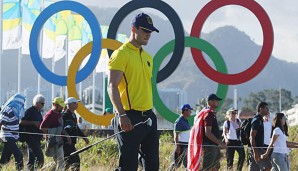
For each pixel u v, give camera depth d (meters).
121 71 9.81
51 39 39.50
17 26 35.41
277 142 15.98
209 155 15.93
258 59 22.62
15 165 16.61
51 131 16.06
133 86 9.91
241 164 19.88
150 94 10.09
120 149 9.86
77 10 24.52
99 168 17.52
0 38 38.41
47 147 16.05
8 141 16.73
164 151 22.31
